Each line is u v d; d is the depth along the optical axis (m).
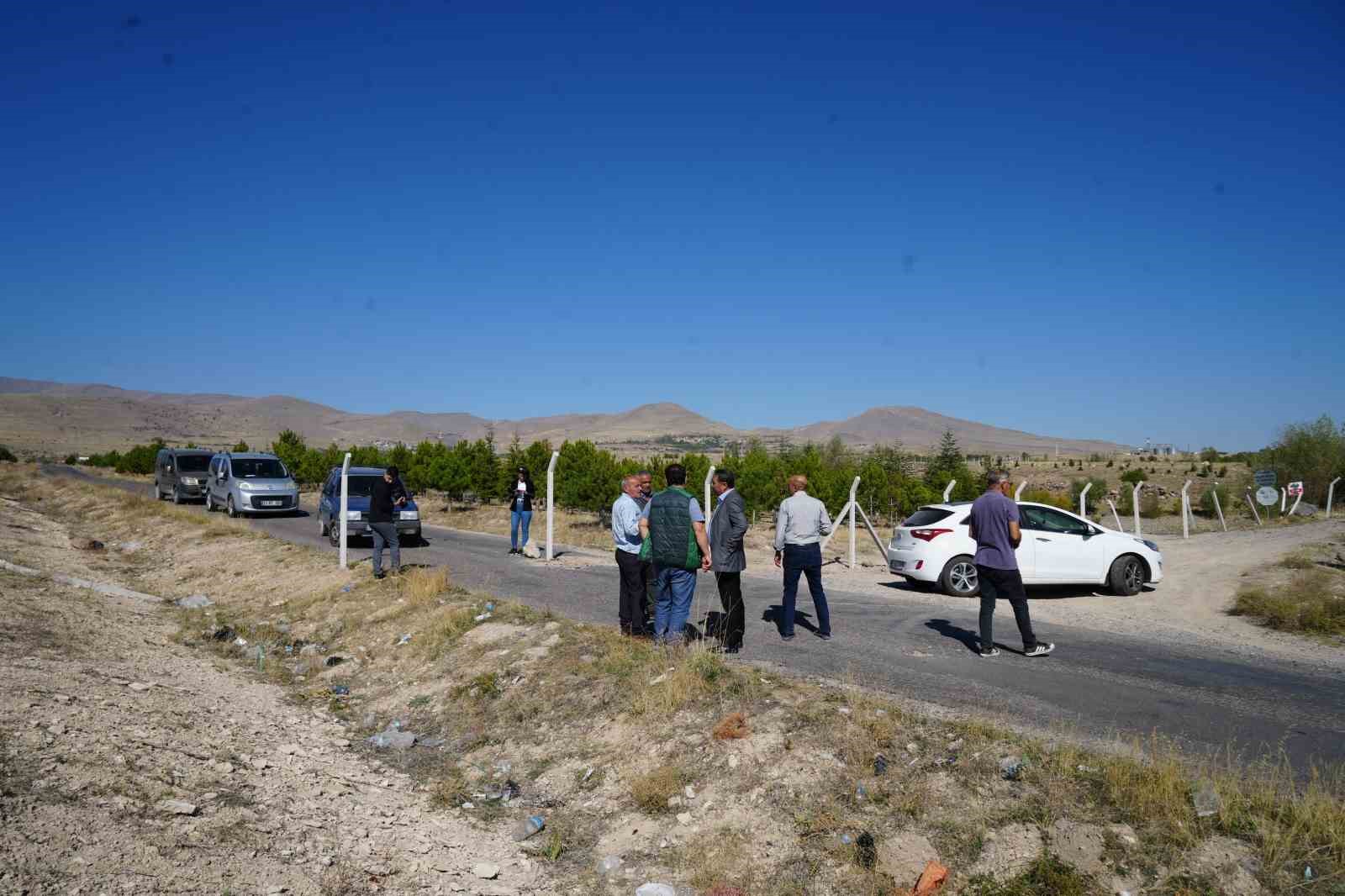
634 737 6.48
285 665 9.98
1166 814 4.57
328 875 4.67
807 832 4.89
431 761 7.00
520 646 8.85
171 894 4.06
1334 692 7.50
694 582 8.41
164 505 26.05
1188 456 121.94
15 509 26.25
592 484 26.44
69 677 7.61
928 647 9.20
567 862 5.19
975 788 5.05
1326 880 4.01
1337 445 38.59
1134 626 10.87
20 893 3.72
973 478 36.94
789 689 6.85
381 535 13.45
